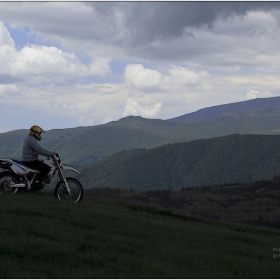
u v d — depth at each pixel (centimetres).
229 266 1077
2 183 1517
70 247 1038
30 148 1525
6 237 1031
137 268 952
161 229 1455
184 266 1020
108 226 1331
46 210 1379
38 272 839
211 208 14412
